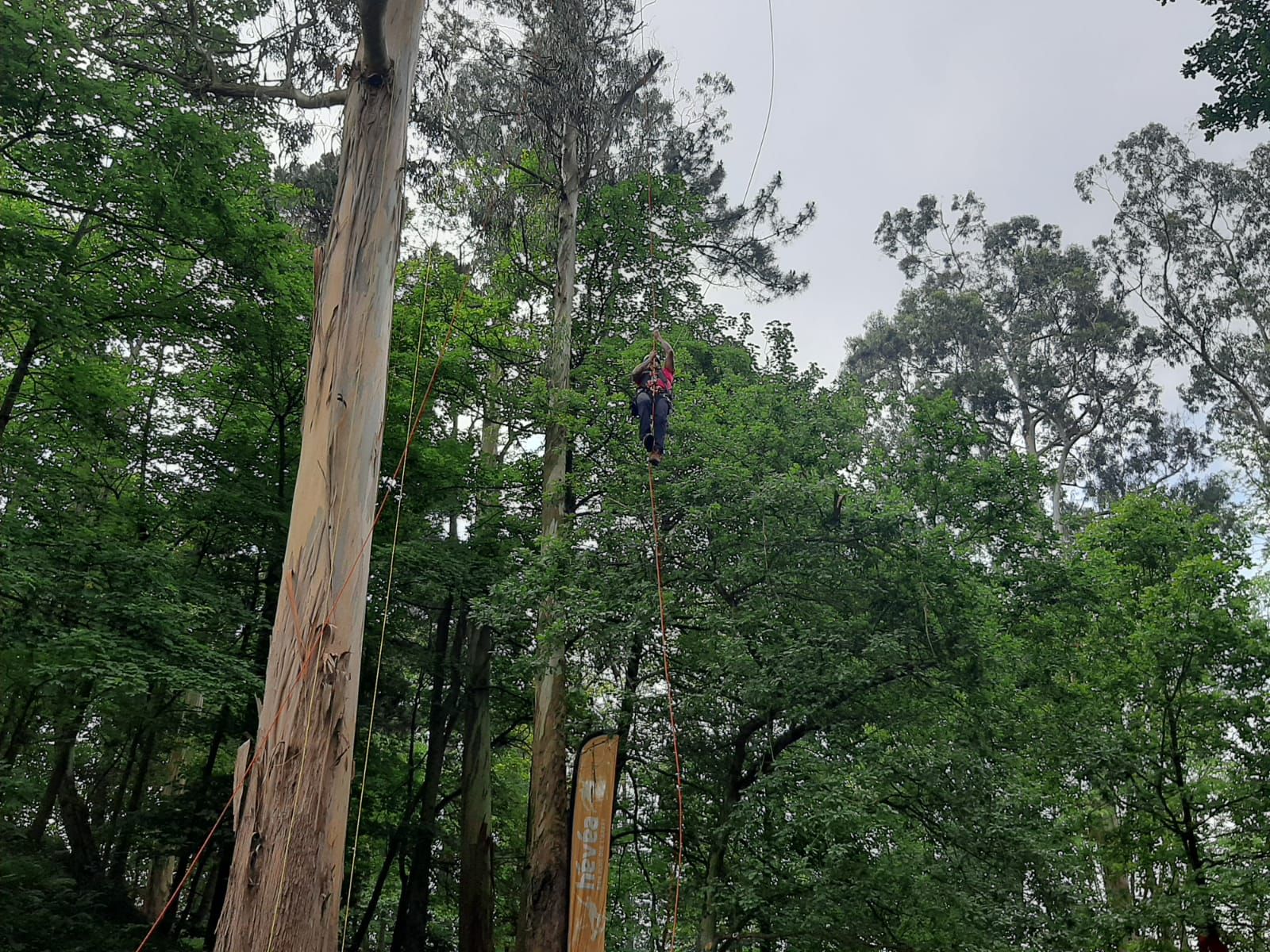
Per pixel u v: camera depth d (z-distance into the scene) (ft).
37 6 40.37
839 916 37.09
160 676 38.86
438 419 64.49
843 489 44.37
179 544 63.52
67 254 43.39
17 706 62.49
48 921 49.01
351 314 25.34
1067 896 40.11
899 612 43.68
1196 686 53.36
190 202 45.39
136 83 43.80
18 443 49.90
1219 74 42.83
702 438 47.47
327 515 23.61
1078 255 121.39
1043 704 45.96
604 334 63.10
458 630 67.77
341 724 22.21
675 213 63.57
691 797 44.96
